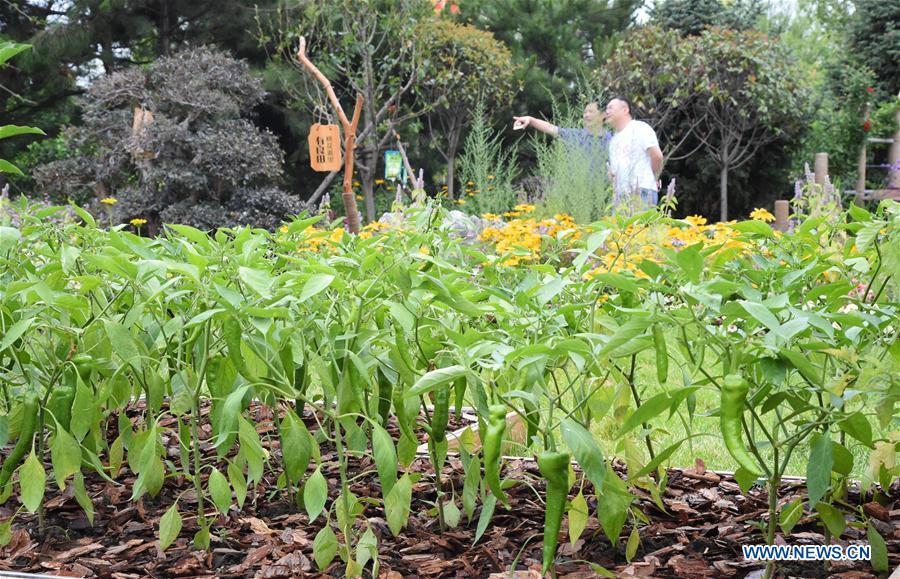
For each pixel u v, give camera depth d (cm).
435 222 239
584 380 213
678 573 196
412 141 1645
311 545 216
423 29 1155
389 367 207
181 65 1162
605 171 753
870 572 195
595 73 1402
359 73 1130
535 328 192
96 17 1564
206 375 228
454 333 177
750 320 171
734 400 164
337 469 279
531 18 1981
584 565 203
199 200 1148
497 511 238
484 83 1375
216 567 208
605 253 508
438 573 201
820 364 221
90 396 209
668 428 349
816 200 645
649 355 470
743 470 195
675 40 1362
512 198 881
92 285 206
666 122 1445
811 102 1405
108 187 1196
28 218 250
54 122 1738
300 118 1611
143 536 228
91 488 266
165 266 185
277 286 197
